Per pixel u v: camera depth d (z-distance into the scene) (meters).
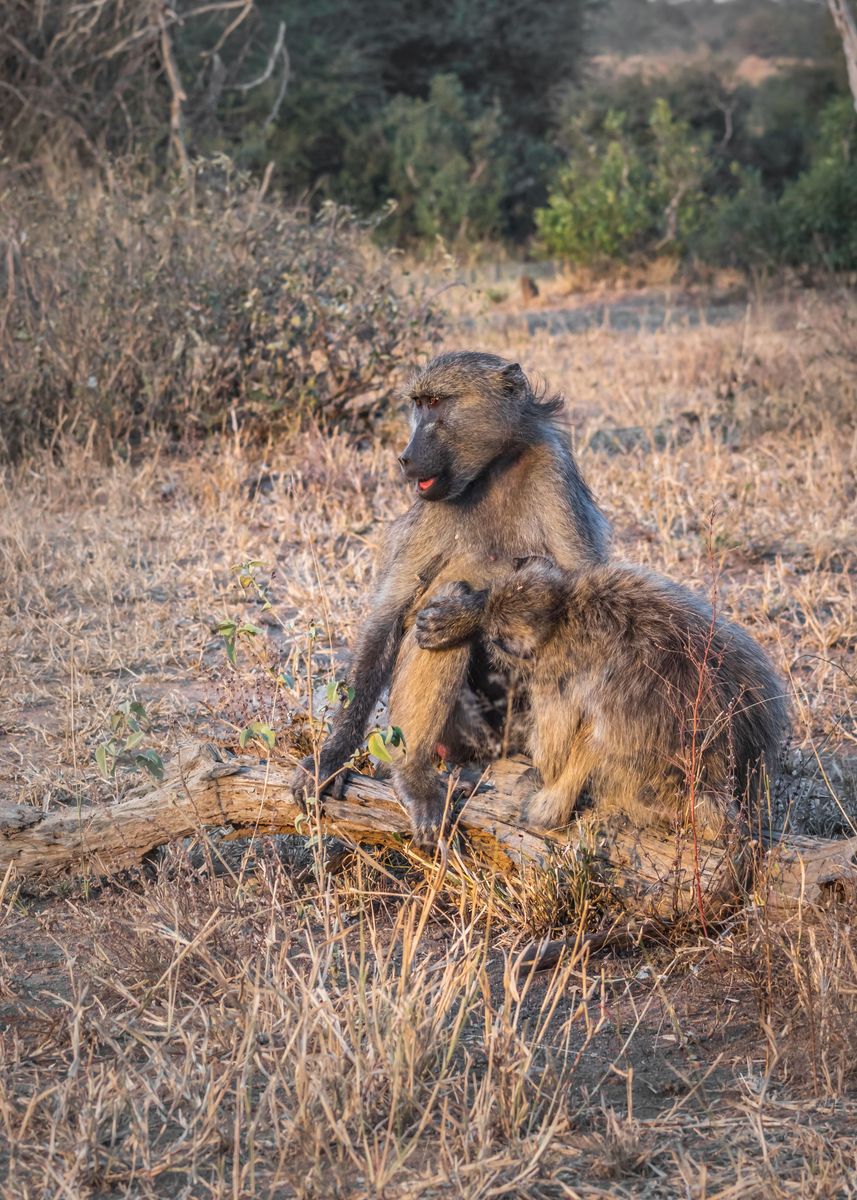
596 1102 4.95
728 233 34.41
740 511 13.33
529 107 56.31
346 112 45.16
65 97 25.27
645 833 6.36
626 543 12.72
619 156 38.16
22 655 9.96
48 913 6.49
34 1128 4.70
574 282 35.00
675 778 6.36
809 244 33.06
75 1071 4.89
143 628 10.39
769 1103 4.88
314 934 6.25
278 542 12.91
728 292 31.86
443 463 7.02
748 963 5.69
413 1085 4.82
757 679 6.73
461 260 40.50
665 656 6.35
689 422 17.81
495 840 6.52
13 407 15.66
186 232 16.67
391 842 6.71
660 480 14.14
